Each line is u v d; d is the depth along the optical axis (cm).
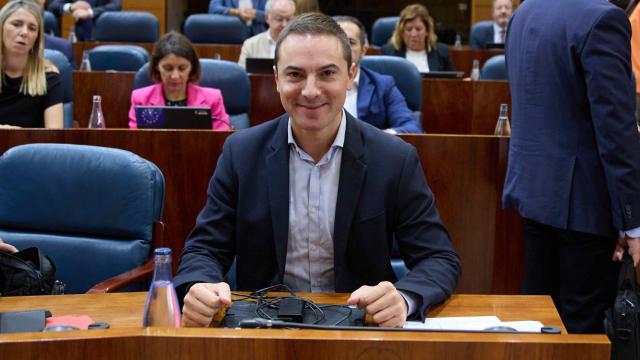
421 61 587
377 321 149
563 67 216
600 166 215
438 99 450
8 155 223
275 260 180
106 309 165
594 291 225
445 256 175
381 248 178
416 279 166
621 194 209
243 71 401
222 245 182
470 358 107
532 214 225
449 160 276
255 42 537
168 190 281
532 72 224
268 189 178
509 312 165
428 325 155
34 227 222
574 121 218
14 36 361
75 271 216
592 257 223
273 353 107
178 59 368
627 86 209
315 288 181
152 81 395
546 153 222
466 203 278
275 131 182
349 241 177
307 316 152
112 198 217
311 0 445
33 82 371
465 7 1056
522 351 107
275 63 171
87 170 219
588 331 227
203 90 379
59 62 435
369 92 371
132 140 279
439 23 1067
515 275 281
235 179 182
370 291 150
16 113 370
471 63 646
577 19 212
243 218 179
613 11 208
